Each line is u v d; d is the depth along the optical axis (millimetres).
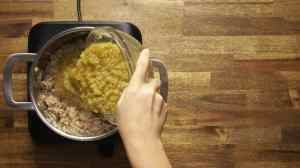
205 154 863
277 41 881
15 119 850
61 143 820
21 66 849
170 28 873
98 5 871
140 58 599
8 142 847
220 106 869
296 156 871
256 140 869
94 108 688
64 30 779
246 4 880
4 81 732
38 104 745
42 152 848
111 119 708
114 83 670
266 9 882
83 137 730
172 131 862
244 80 875
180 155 860
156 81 612
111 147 820
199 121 865
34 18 864
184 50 872
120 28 797
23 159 847
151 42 871
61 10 867
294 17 884
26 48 858
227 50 875
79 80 703
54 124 746
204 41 874
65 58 752
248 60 877
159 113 601
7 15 862
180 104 866
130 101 586
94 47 682
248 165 867
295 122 875
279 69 882
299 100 877
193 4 877
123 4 873
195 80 869
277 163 869
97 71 678
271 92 878
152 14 875
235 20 877
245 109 872
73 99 748
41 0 866
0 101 851
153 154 577
